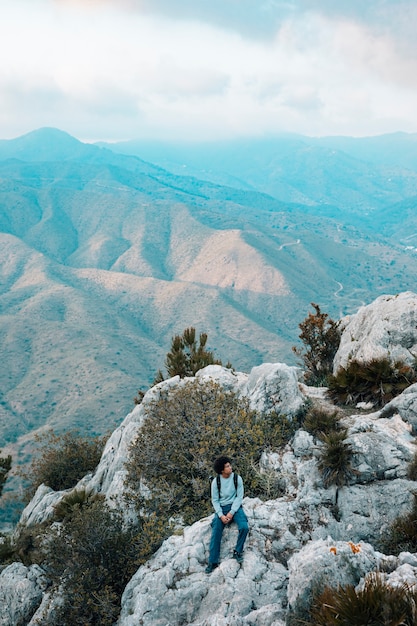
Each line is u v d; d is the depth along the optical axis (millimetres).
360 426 10375
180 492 10281
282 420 11719
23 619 11562
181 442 10906
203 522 8836
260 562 7699
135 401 19609
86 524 9750
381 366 12594
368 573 6184
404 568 6117
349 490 8781
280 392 12414
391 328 14328
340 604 5125
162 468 10945
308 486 9148
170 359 19188
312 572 6230
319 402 13180
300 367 19750
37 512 19109
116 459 15641
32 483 25797
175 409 11719
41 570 12641
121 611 8234
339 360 17016
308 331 19188
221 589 7355
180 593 7523
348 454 9078
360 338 16547
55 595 9812
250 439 10938
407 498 8359
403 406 10625
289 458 10547
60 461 23547
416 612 4816
